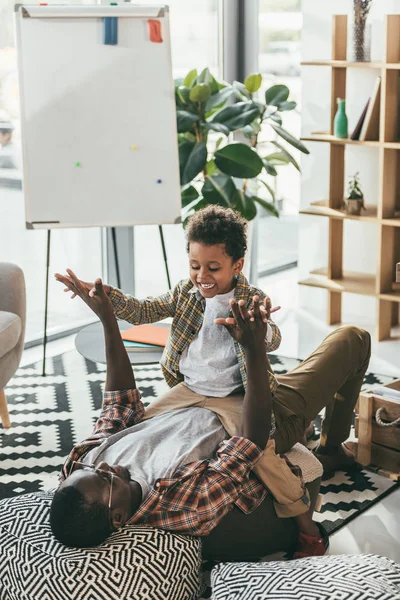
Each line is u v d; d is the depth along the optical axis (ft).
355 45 12.46
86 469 6.15
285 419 7.30
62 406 11.38
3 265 10.66
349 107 13.50
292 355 13.41
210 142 15.62
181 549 6.25
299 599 5.46
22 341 10.56
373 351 12.96
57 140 11.64
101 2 13.71
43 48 11.55
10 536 6.29
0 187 13.07
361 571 5.73
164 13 11.83
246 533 6.96
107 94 11.75
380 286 12.78
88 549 6.02
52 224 11.73
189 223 6.66
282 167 16.35
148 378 12.45
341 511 8.37
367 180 13.61
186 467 6.45
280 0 15.34
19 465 9.53
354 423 9.87
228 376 7.03
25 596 6.00
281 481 6.88
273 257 17.24
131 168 11.89
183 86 14.23
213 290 6.68
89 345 9.61
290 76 15.57
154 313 7.25
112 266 14.89
